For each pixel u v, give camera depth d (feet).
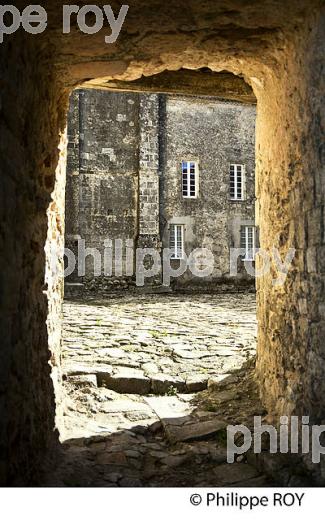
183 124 62.59
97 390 17.40
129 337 26.66
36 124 10.72
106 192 59.36
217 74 17.21
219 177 63.52
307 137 10.91
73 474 11.00
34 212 10.58
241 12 10.57
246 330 29.84
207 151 63.26
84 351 22.61
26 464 9.50
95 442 13.29
